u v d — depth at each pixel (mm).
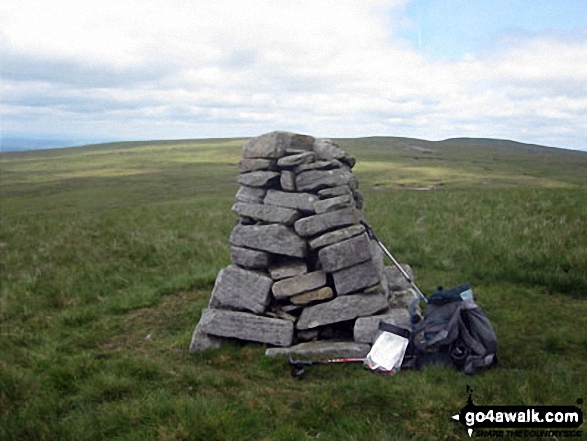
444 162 94500
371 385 5316
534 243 11227
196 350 7184
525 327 7281
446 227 14062
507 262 10195
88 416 4965
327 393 5234
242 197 8047
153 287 10922
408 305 7512
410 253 11836
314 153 7824
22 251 14273
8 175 80750
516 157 112812
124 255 13570
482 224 13703
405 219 15961
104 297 10453
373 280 7129
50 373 6199
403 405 4879
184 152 126875
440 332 5789
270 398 5367
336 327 7344
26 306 9797
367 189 43688
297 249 7418
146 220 19203
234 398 5434
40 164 105812
